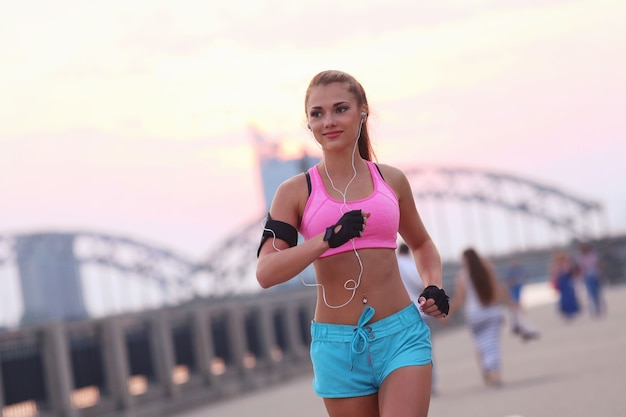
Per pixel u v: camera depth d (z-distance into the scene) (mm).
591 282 59406
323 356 9227
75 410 29453
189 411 35156
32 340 28516
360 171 9367
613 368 26484
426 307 9211
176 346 38125
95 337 31875
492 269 27125
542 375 27719
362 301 9141
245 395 40031
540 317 70312
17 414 27297
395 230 9281
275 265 8719
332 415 9344
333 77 9250
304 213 9234
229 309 43438
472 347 50219
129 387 32812
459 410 22109
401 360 9016
